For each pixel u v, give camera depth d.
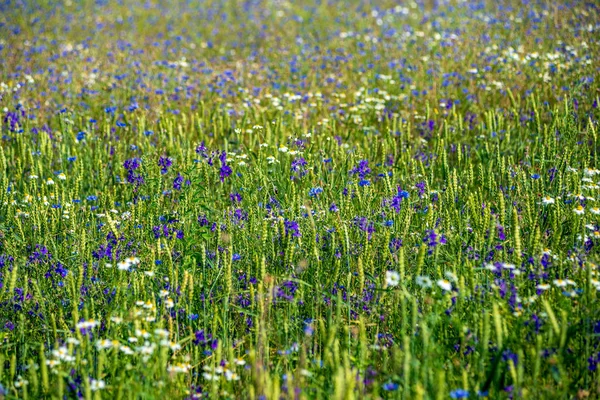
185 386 3.85
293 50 13.57
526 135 7.71
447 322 4.08
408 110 9.38
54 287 4.80
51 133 8.59
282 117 8.79
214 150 6.76
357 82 10.84
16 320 4.56
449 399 3.53
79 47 13.63
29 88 10.47
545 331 3.91
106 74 11.28
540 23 12.71
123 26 16.83
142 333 3.96
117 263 4.90
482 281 4.48
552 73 9.84
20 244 5.28
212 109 9.36
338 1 19.33
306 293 4.75
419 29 14.44
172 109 9.68
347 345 4.26
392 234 5.10
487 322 3.59
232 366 3.86
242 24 16.98
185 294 4.56
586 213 5.11
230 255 4.47
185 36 15.81
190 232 5.26
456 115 8.89
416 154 7.92
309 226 5.20
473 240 4.83
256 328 4.03
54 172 7.35
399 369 3.67
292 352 4.15
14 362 3.73
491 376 3.50
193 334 4.18
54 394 3.59
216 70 12.19
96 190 7.09
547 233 5.25
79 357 3.72
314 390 3.75
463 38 12.72
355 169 6.31
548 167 6.70
